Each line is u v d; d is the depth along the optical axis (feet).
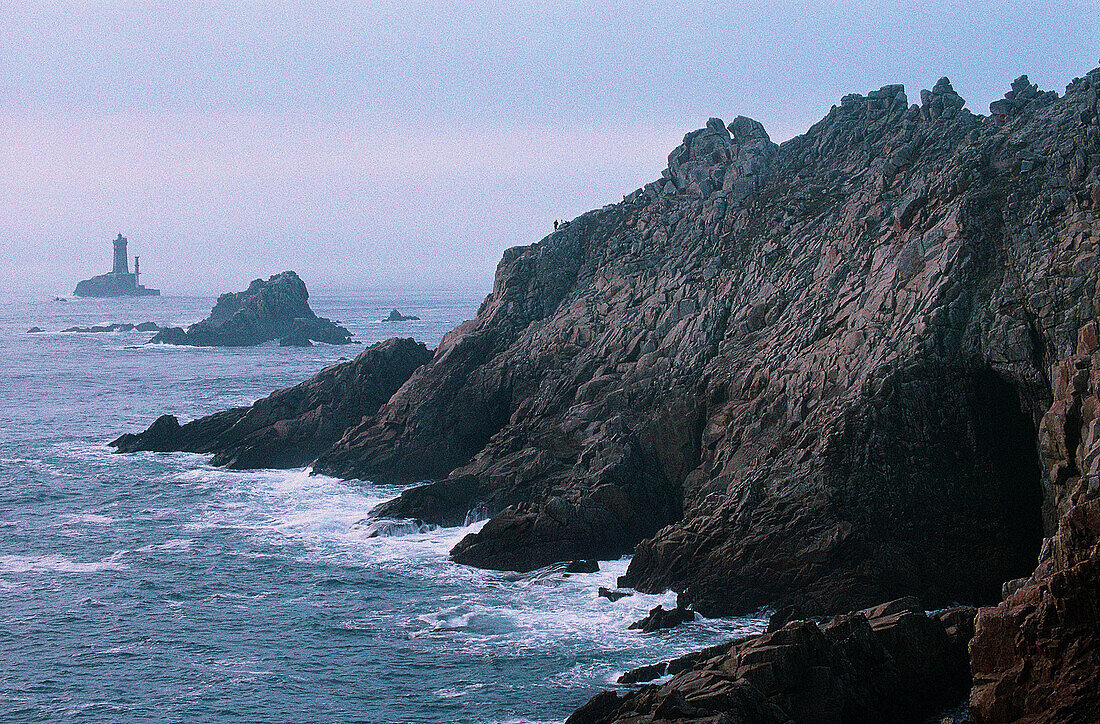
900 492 245.65
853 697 166.40
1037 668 137.59
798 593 237.04
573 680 202.90
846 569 238.48
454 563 274.36
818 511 245.24
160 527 307.99
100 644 223.51
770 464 260.62
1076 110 297.94
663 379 312.50
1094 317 242.58
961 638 187.21
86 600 249.14
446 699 196.75
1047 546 177.88
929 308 264.31
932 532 243.40
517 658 213.87
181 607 244.63
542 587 255.70
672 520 289.12
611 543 278.05
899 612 192.34
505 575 265.95
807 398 274.16
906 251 282.15
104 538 297.74
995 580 240.32
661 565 251.19
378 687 201.98
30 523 312.91
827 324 289.12
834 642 173.47
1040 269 257.96
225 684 204.23
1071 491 220.43
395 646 221.46
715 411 296.30
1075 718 131.64
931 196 294.25
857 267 300.20
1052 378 241.14
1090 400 222.48
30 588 257.14
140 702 197.06
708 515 260.42
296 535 299.17
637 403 311.68
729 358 306.96
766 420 280.92
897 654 178.81
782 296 313.12
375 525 300.20
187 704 196.03
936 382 253.65
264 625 233.96
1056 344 246.06
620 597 246.27
